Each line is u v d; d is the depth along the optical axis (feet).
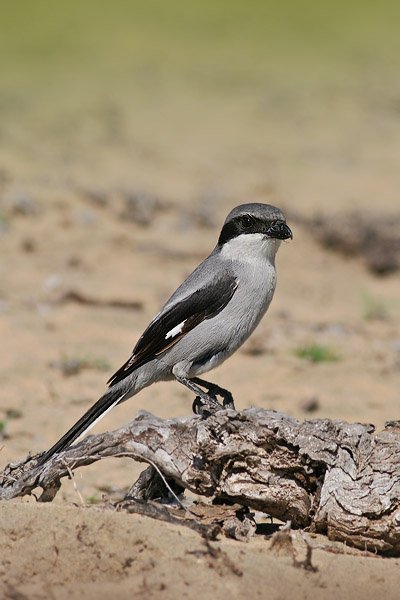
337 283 60.39
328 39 159.84
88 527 21.18
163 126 103.55
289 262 63.10
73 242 61.67
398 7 184.75
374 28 168.96
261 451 22.76
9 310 49.06
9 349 43.50
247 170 87.86
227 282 28.78
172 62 140.15
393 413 38.27
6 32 153.07
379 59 144.97
